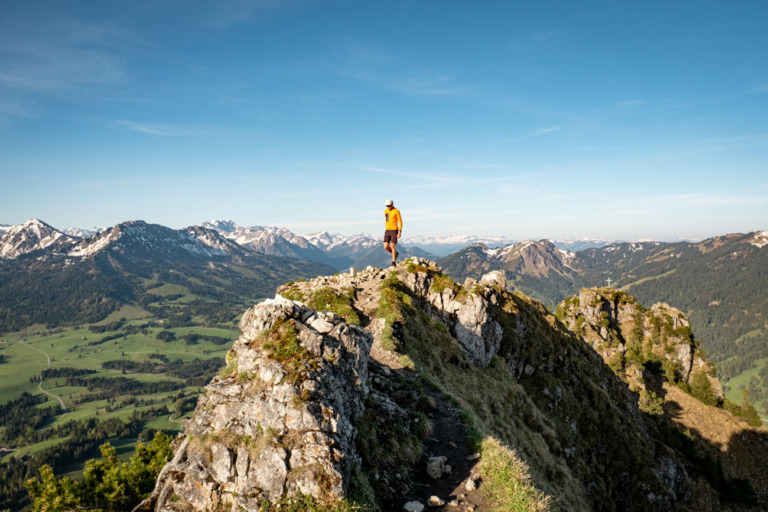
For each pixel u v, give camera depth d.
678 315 134.50
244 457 13.65
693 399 110.31
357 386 17.00
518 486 16.33
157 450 28.98
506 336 48.12
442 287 41.84
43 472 24.67
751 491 77.56
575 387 53.50
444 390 25.36
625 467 48.12
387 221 42.53
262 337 16.45
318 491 12.74
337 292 36.75
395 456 16.59
